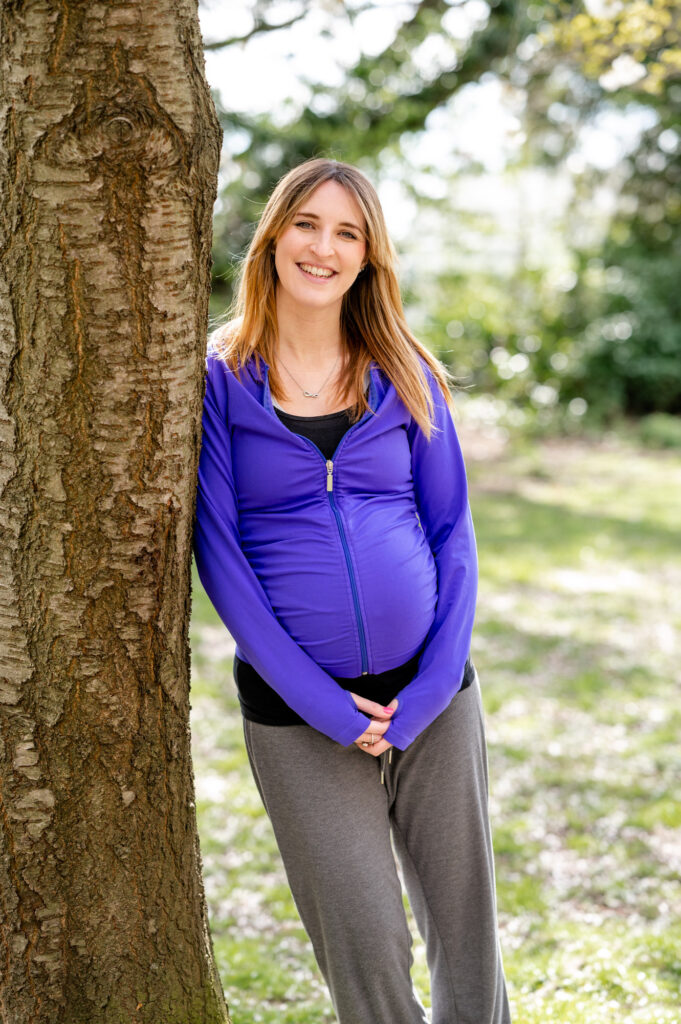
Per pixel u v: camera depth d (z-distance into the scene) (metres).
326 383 1.99
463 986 2.04
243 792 3.96
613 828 3.61
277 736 1.89
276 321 1.98
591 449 13.38
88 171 1.49
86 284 1.54
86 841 1.76
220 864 3.42
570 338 14.45
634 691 5.02
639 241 14.95
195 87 1.54
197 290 1.65
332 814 1.86
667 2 4.07
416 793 1.98
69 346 1.56
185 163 1.55
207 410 1.86
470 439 13.72
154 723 1.78
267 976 2.74
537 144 10.85
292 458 1.89
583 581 7.23
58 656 1.68
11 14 1.44
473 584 2.03
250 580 1.84
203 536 1.85
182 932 1.90
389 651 1.91
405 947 1.88
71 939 1.78
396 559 1.91
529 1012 2.48
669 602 6.68
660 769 4.11
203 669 5.44
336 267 1.89
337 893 1.85
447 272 12.98
